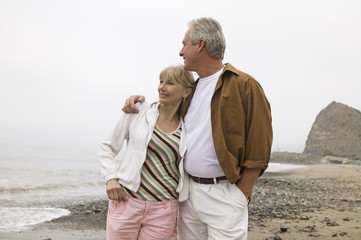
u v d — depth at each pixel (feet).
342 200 37.78
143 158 8.27
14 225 22.75
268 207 30.37
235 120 7.86
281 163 253.65
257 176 7.98
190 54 8.36
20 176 68.28
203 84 8.50
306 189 52.21
